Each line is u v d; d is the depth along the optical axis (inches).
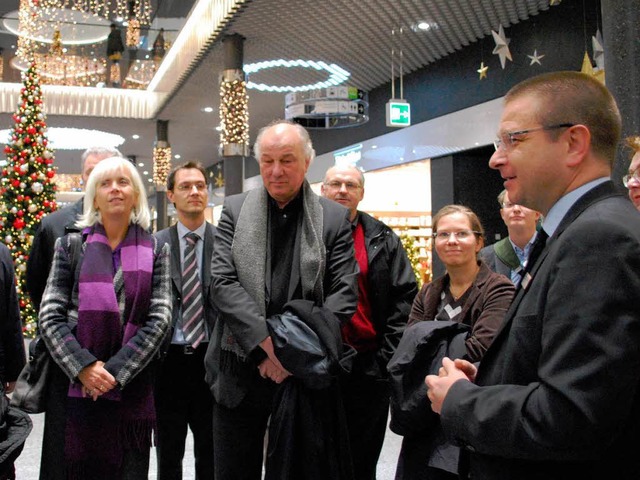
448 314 89.9
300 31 325.4
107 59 538.9
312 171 505.7
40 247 112.3
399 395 75.5
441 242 90.3
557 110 43.9
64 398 88.7
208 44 360.8
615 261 37.1
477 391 43.5
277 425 76.2
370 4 282.4
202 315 120.7
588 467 40.5
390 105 343.6
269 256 84.0
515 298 46.4
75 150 681.0
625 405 36.5
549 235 45.3
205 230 127.2
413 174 439.2
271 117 540.1
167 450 118.8
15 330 101.7
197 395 119.5
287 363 73.2
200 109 525.7
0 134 581.6
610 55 118.1
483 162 356.5
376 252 108.3
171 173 128.7
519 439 39.3
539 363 40.1
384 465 148.6
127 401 88.5
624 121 115.3
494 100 316.5
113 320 88.7
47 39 465.4
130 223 98.3
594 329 36.5
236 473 85.0
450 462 72.2
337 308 80.0
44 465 87.9
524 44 297.6
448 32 315.3
